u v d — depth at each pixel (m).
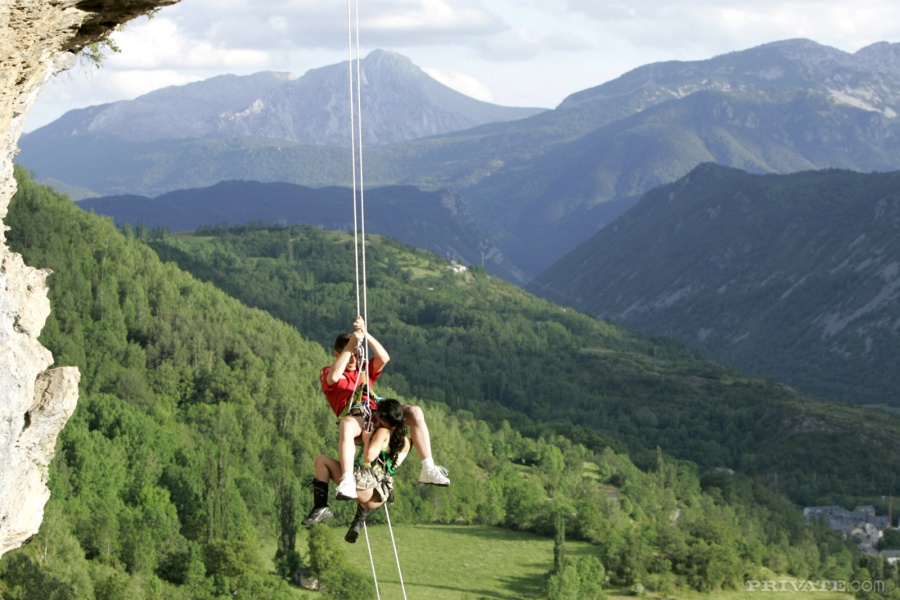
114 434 144.88
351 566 113.19
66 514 108.81
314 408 185.88
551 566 134.88
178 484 129.38
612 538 140.25
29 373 14.20
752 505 189.00
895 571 153.12
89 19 13.66
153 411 168.62
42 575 81.25
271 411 180.00
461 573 129.38
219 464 116.56
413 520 148.62
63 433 126.94
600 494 172.25
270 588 103.75
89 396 154.75
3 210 14.56
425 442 14.35
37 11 12.20
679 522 161.50
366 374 14.43
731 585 138.62
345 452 13.77
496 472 179.25
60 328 196.75
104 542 104.50
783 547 160.88
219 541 110.88
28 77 13.34
